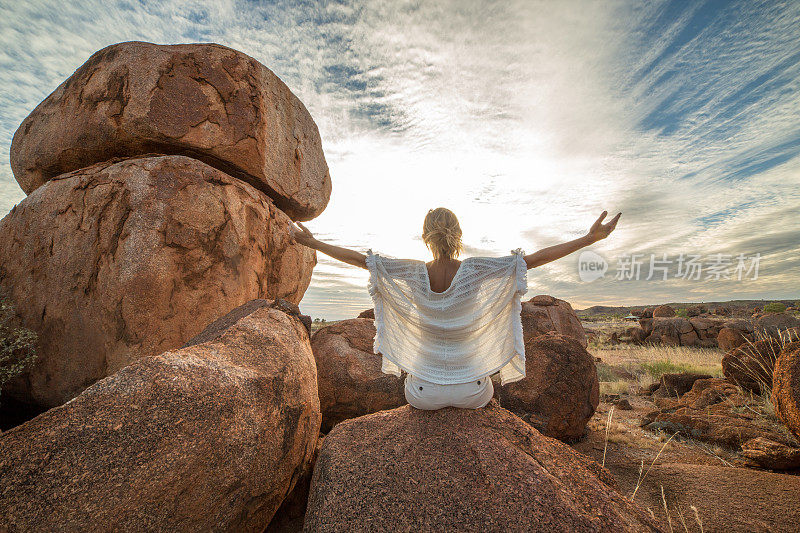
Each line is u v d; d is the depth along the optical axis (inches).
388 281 96.0
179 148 202.1
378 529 74.5
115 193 178.4
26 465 59.4
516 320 93.7
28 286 186.7
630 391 379.2
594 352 766.5
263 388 92.6
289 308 143.3
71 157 212.2
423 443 92.5
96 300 168.9
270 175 241.9
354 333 199.8
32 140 225.6
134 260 166.1
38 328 179.3
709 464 173.0
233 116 215.9
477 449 89.4
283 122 259.6
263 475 86.4
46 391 176.2
